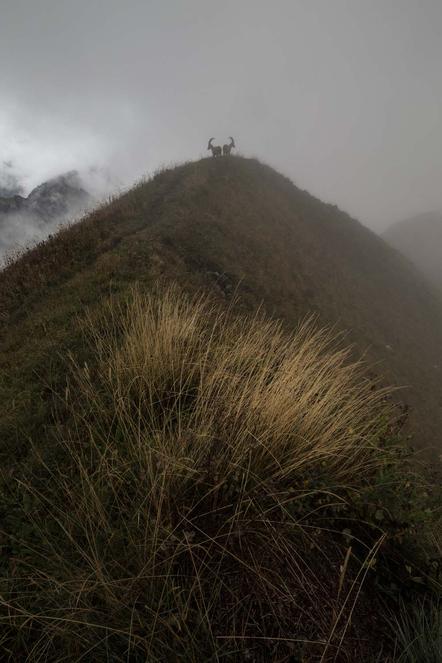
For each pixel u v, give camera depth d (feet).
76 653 4.27
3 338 16.97
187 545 4.63
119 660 4.15
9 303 22.80
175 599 4.58
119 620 4.36
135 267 21.68
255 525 5.67
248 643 4.48
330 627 4.83
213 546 5.38
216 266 33.30
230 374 8.54
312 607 5.02
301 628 4.74
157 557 4.97
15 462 7.79
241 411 7.34
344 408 7.72
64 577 4.80
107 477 6.32
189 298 19.83
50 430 8.59
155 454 6.21
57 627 4.28
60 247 27.30
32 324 16.29
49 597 4.59
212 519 5.69
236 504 5.65
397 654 4.76
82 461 7.07
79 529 5.50
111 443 7.14
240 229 45.88
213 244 35.94
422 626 4.67
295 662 4.45
